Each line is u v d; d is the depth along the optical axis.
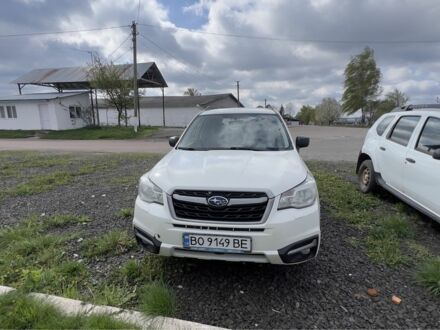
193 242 2.56
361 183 5.93
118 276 2.89
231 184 2.57
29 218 4.48
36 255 3.32
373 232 3.83
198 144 3.90
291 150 3.67
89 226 4.20
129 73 28.86
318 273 2.94
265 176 2.69
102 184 6.71
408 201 4.33
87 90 32.03
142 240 2.81
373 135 5.83
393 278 2.86
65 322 2.15
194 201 2.57
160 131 27.72
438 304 2.48
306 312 2.39
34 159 10.91
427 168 3.90
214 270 2.98
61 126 27.16
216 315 2.36
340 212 4.62
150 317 2.24
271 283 2.78
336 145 16.59
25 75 32.72
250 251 2.48
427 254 3.32
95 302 2.44
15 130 27.61
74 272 2.94
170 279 2.84
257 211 2.52
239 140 3.89
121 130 26.19
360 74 63.22
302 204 2.62
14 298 2.42
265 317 2.34
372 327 2.23
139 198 2.94
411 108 5.21
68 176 7.58
